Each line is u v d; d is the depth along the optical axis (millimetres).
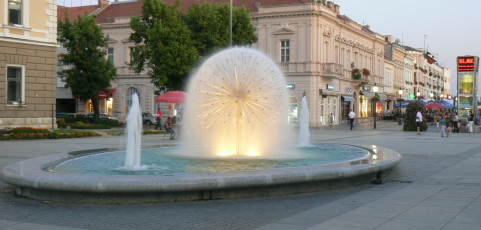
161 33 35156
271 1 51312
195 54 35312
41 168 9758
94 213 7594
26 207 8086
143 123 49594
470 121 35438
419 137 28875
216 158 13047
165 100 27141
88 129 35031
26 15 28969
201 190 8297
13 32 28203
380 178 10914
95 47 41719
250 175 8547
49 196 8547
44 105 30203
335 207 7992
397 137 28906
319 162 12102
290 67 48938
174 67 35125
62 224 6922
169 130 26344
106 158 12898
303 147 16859
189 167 11141
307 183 9305
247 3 52625
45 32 30141
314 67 48375
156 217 7312
